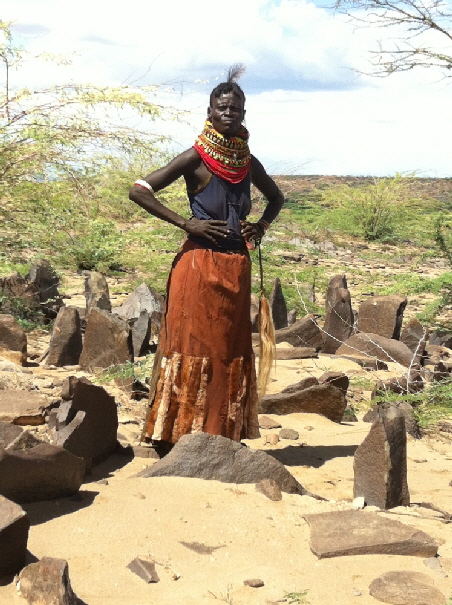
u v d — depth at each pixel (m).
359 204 23.19
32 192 8.58
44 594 2.71
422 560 3.34
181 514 3.64
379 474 4.04
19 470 3.51
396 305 8.87
